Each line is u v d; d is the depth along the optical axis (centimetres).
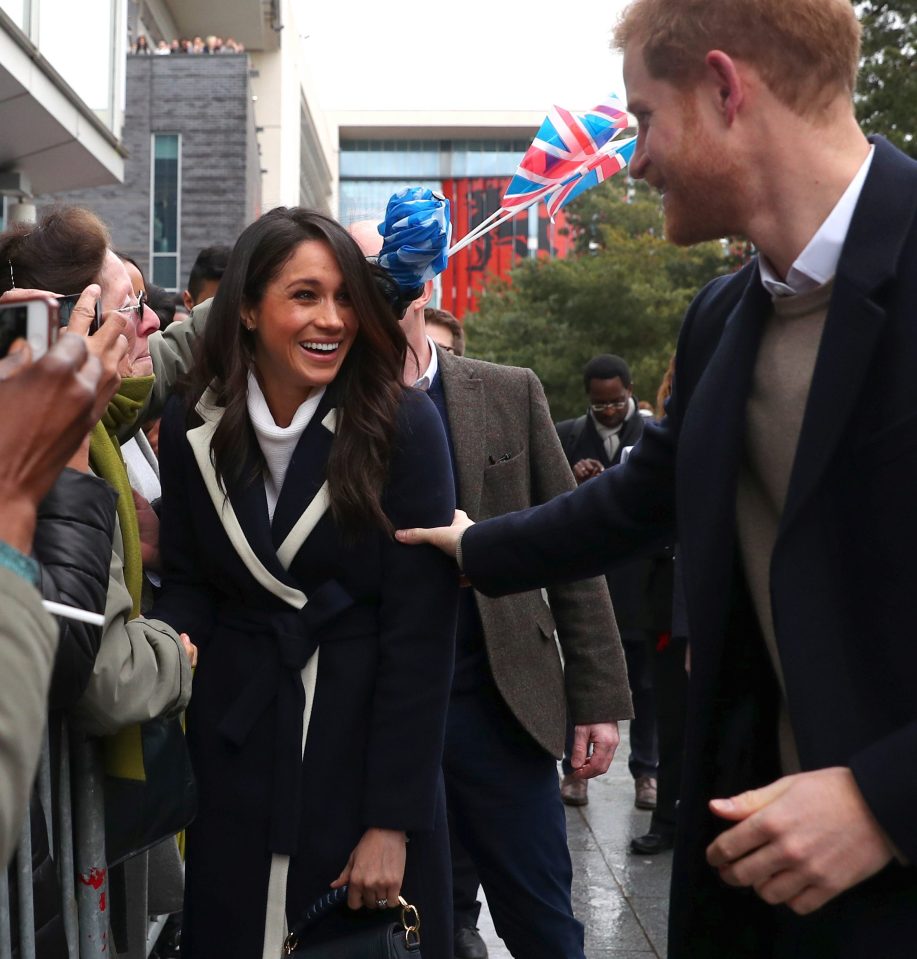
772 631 168
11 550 114
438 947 232
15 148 1525
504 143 9938
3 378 117
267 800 224
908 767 139
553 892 300
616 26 171
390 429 228
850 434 150
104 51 1636
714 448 167
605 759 323
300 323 225
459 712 297
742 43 157
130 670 203
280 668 226
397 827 220
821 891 142
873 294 150
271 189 4488
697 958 172
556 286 3259
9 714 110
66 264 242
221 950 225
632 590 571
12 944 174
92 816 212
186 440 236
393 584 229
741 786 170
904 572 147
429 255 247
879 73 1786
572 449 679
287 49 4619
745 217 163
